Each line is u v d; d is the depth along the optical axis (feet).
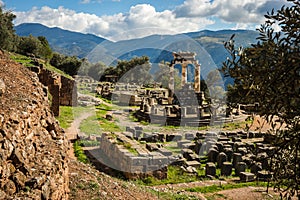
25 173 13.93
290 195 10.82
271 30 9.80
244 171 45.01
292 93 9.04
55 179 16.01
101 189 23.99
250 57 10.00
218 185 40.29
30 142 16.57
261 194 36.94
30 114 17.97
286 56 9.06
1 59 28.55
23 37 149.07
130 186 30.17
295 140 9.62
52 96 72.79
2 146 13.12
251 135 67.51
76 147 50.47
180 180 41.68
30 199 12.67
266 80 9.48
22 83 23.65
